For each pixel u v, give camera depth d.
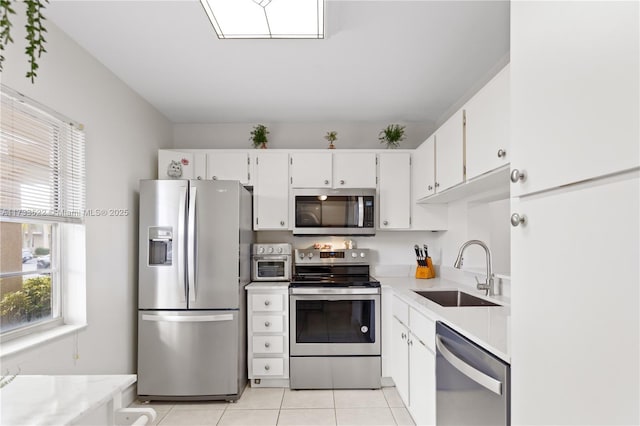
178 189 2.90
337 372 3.11
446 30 2.15
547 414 0.89
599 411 0.72
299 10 1.77
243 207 3.11
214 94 3.12
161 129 3.57
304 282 3.24
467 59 2.51
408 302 2.50
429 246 3.90
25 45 1.89
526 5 1.00
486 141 1.98
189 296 2.85
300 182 3.52
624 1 0.67
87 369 2.34
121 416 1.04
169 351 2.86
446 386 1.71
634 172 0.65
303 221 3.45
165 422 2.58
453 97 3.20
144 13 1.99
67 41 2.21
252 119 3.78
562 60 0.85
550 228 0.89
